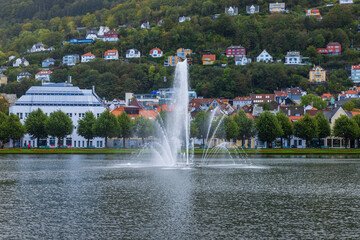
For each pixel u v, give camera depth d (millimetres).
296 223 60844
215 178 106938
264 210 68812
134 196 80375
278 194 83125
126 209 69125
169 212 67125
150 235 54812
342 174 116000
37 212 66938
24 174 114562
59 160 163500
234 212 67312
